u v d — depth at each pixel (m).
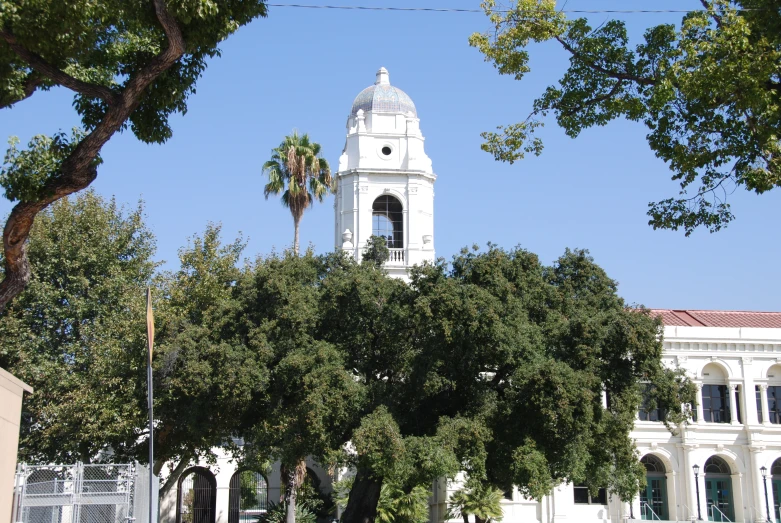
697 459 52.69
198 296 37.59
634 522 50.34
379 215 53.69
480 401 29.11
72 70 18.88
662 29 19.28
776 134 18.02
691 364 54.00
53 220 40.41
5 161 17.30
